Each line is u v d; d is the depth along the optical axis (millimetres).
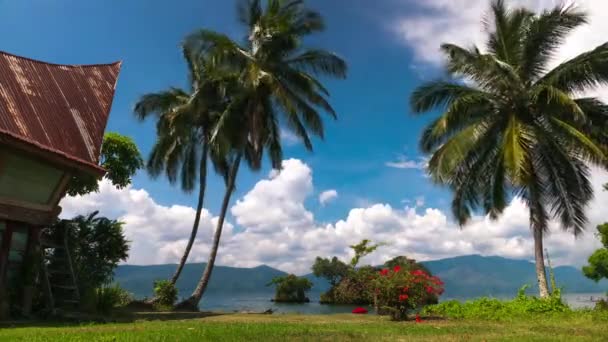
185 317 18156
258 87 27219
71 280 18062
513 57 22906
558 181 22609
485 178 24047
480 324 15039
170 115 29469
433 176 22906
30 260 15359
